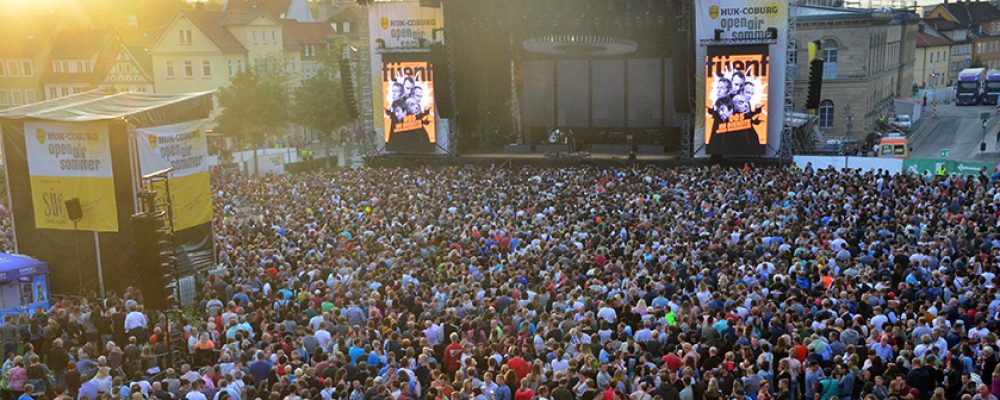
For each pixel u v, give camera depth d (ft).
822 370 53.26
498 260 82.07
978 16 571.28
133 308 71.41
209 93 101.91
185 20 294.46
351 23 397.39
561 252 83.46
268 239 95.40
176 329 73.61
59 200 94.79
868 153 246.06
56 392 54.29
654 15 171.01
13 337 68.80
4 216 122.11
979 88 375.86
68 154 93.25
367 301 70.49
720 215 99.40
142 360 62.18
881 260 76.84
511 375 52.29
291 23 345.72
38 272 87.45
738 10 160.15
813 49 160.04
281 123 263.49
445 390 50.52
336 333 64.28
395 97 185.37
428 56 181.27
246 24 301.02
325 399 51.06
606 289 71.10
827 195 108.58
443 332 64.34
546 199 113.91
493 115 207.31
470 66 186.91
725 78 162.09
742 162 166.30
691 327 60.49
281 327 65.46
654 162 173.37
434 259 84.89
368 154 191.72
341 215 108.47
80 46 313.12
